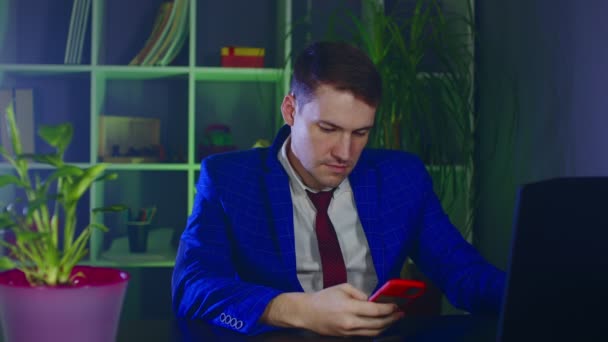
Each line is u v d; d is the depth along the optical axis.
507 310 0.72
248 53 2.76
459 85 2.51
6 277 0.73
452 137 2.73
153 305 3.10
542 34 2.20
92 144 2.69
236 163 1.47
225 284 1.16
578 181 0.73
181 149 3.07
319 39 3.01
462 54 2.64
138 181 3.08
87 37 2.84
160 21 2.75
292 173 1.46
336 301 1.04
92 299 0.70
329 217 1.49
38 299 0.68
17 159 0.76
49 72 2.73
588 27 1.89
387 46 2.44
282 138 1.50
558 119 2.08
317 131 1.29
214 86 3.09
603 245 0.73
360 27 2.52
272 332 1.07
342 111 1.25
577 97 1.96
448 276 1.41
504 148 2.51
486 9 2.72
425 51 2.55
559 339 0.73
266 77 2.89
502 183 2.52
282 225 1.40
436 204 1.56
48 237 0.72
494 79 2.63
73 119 3.00
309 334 1.06
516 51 2.42
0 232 2.39
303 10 3.02
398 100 2.39
